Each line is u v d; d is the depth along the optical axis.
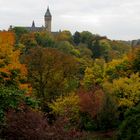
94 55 133.75
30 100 16.45
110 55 134.50
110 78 60.91
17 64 32.31
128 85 50.28
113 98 47.69
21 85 32.22
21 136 14.26
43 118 15.33
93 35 158.62
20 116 14.55
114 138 36.53
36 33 125.94
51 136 14.50
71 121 46.56
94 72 63.59
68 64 58.66
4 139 14.21
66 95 53.59
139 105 32.84
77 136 15.33
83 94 48.38
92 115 46.22
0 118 14.56
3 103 15.45
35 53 57.47
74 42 155.75
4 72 30.92
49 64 57.19
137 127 31.22
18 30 122.69
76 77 65.31
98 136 43.81
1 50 32.03
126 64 60.59
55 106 47.78
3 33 33.09
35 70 56.53
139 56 60.50
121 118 49.12
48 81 56.81
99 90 49.38
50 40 125.00
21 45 87.19
